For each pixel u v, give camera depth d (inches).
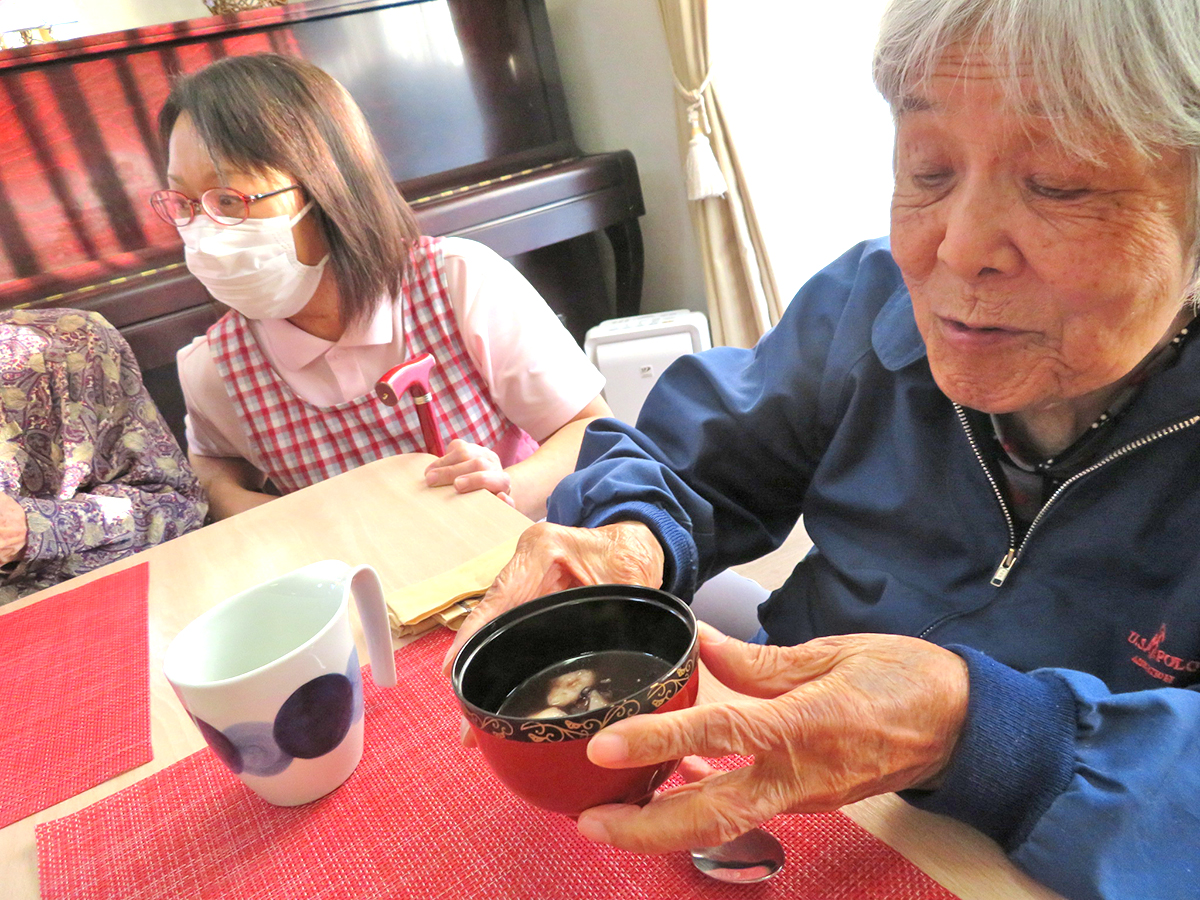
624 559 26.1
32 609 34.0
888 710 16.8
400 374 40.1
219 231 50.3
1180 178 17.1
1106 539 24.0
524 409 59.4
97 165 86.4
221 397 60.8
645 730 14.7
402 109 103.1
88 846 20.9
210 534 37.6
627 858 18.1
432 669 25.7
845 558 31.1
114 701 26.8
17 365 61.3
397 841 19.6
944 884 17.0
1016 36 16.1
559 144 115.0
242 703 19.2
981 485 26.9
